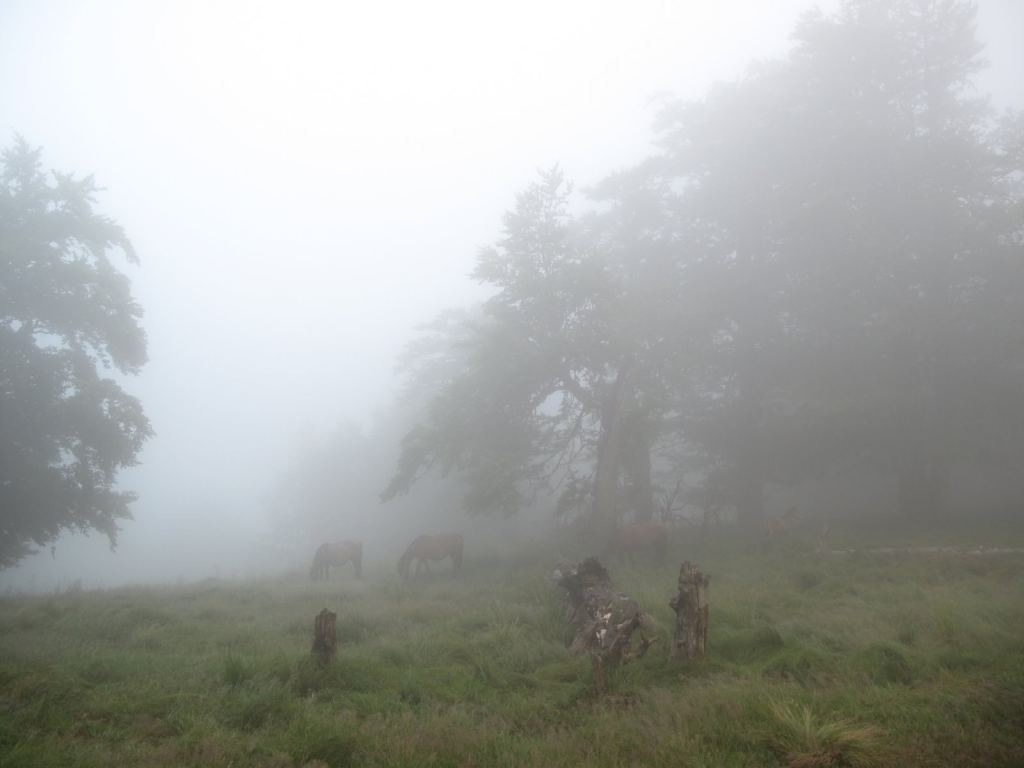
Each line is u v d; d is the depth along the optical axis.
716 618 9.87
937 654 7.17
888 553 15.86
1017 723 4.98
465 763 5.02
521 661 8.36
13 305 21.69
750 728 5.25
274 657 8.09
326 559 22.31
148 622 11.95
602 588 9.73
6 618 12.71
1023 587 11.30
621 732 5.45
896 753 4.63
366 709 6.61
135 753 5.36
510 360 20.81
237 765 5.15
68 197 23.64
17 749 5.37
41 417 21.47
